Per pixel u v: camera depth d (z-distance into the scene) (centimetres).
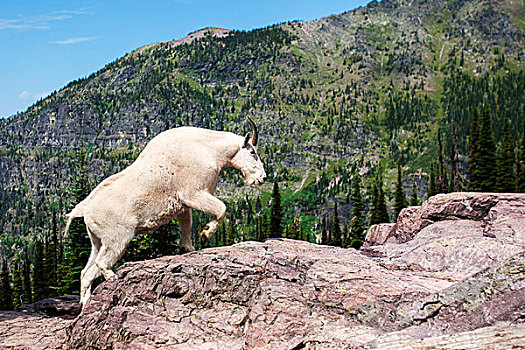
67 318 1015
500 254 808
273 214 5378
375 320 676
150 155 887
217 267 802
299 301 723
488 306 592
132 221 864
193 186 880
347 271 763
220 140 951
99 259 849
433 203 1113
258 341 691
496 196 1041
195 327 762
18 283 6303
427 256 880
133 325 769
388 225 1286
